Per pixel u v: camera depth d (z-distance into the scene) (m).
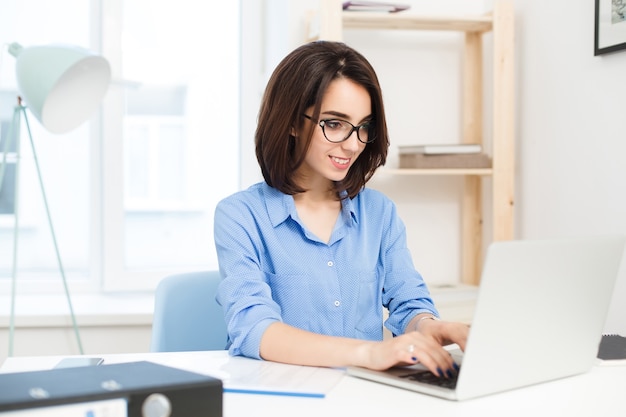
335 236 1.73
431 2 3.02
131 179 3.23
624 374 1.36
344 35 2.94
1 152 3.11
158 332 1.87
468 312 2.58
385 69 2.98
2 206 3.13
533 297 1.21
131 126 3.21
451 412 1.11
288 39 2.87
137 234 3.24
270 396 1.20
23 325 2.80
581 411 1.13
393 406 1.14
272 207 1.71
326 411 1.12
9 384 0.95
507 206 2.70
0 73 3.09
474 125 2.99
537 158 2.66
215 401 0.98
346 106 1.56
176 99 3.23
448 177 3.06
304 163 1.71
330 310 1.70
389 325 1.71
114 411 0.91
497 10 2.68
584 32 2.38
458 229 3.08
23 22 3.11
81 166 3.18
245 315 1.50
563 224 2.51
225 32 3.25
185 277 1.94
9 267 3.14
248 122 3.23
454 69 3.04
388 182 3.01
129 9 3.17
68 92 2.45
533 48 2.68
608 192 2.28
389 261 1.81
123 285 3.18
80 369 1.05
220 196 3.29
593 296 1.32
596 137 2.33
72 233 3.20
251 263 1.61
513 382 1.23
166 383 0.96
